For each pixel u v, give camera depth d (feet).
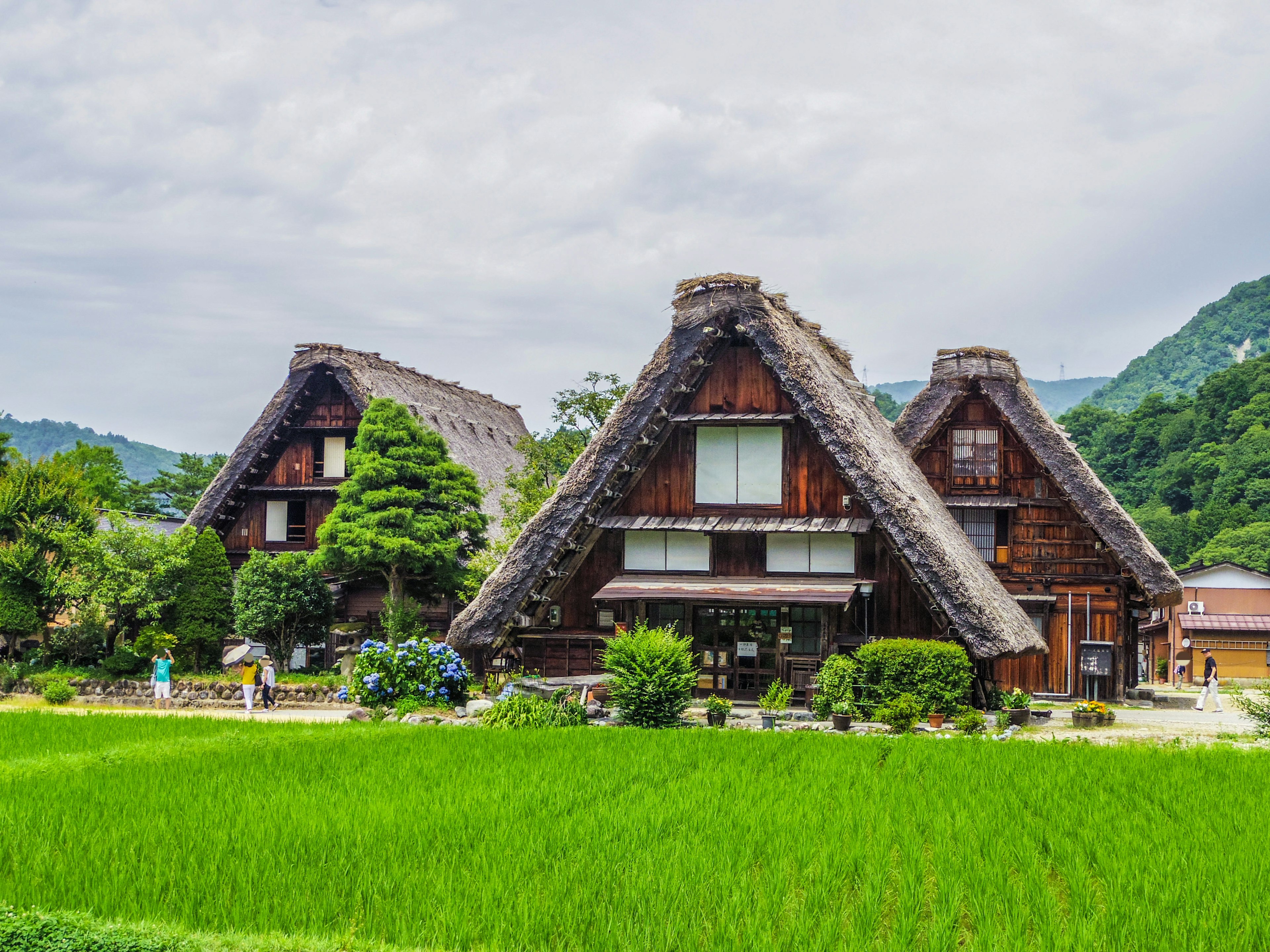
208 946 24.39
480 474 127.13
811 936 25.93
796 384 72.84
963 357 101.81
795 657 72.74
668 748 49.93
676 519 75.77
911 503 69.87
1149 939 25.59
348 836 33.19
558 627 77.51
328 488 117.39
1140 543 93.45
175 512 197.67
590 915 26.99
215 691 90.33
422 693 65.05
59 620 116.26
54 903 27.40
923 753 48.52
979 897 28.27
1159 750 50.29
